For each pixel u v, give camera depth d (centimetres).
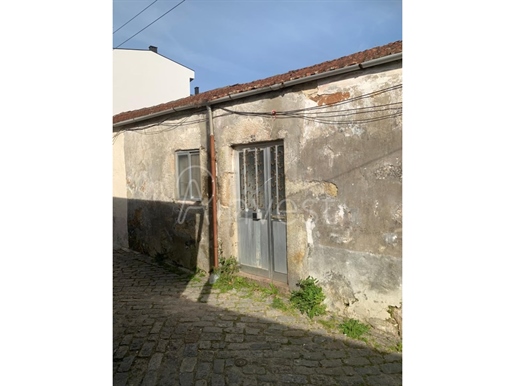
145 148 728
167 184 672
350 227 388
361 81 371
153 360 314
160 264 675
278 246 484
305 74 405
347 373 294
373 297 370
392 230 354
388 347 335
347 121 385
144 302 462
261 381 282
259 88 461
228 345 340
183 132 625
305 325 383
